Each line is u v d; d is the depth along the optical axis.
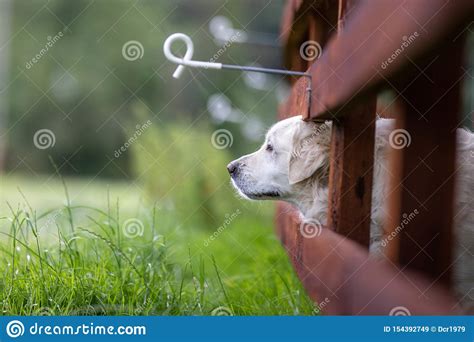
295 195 4.42
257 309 4.19
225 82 18.52
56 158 25.53
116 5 27.45
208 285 4.56
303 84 4.22
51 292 3.78
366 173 3.43
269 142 4.70
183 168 10.30
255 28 21.03
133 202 10.68
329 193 3.65
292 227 4.66
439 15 1.78
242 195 4.75
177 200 10.06
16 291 3.76
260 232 8.09
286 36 6.04
